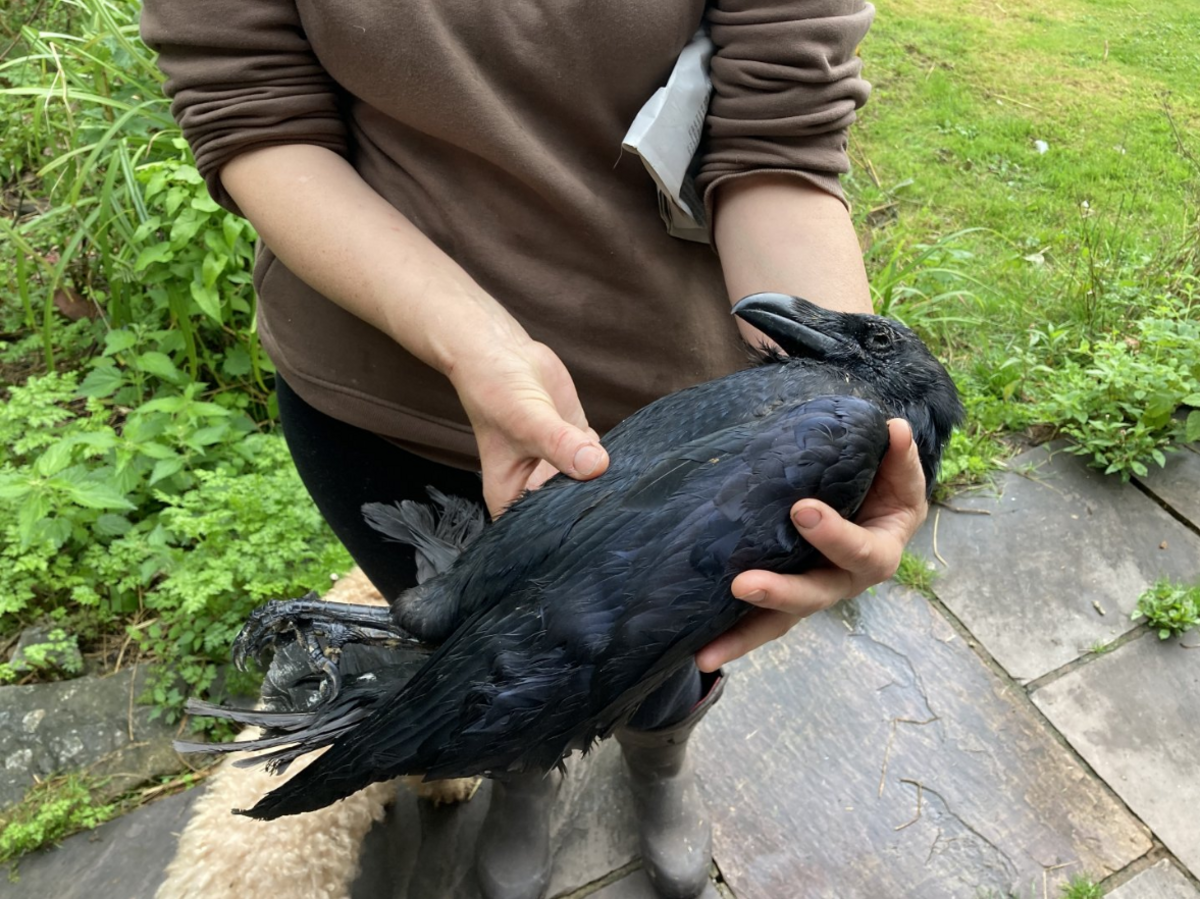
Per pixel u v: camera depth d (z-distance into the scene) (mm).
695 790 2428
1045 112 5457
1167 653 2895
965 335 4035
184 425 3127
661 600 1129
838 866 2404
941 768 2609
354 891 2342
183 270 3309
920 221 4594
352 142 1677
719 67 1537
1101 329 4023
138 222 3506
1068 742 2678
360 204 1504
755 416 1285
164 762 2580
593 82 1506
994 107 5488
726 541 1134
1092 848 2443
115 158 3320
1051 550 3205
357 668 1484
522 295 1642
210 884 2070
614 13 1432
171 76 1501
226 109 1478
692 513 1146
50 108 3969
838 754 2637
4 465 3121
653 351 1727
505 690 1157
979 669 2857
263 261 1756
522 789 2234
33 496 2836
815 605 1191
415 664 1401
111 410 3488
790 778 2582
